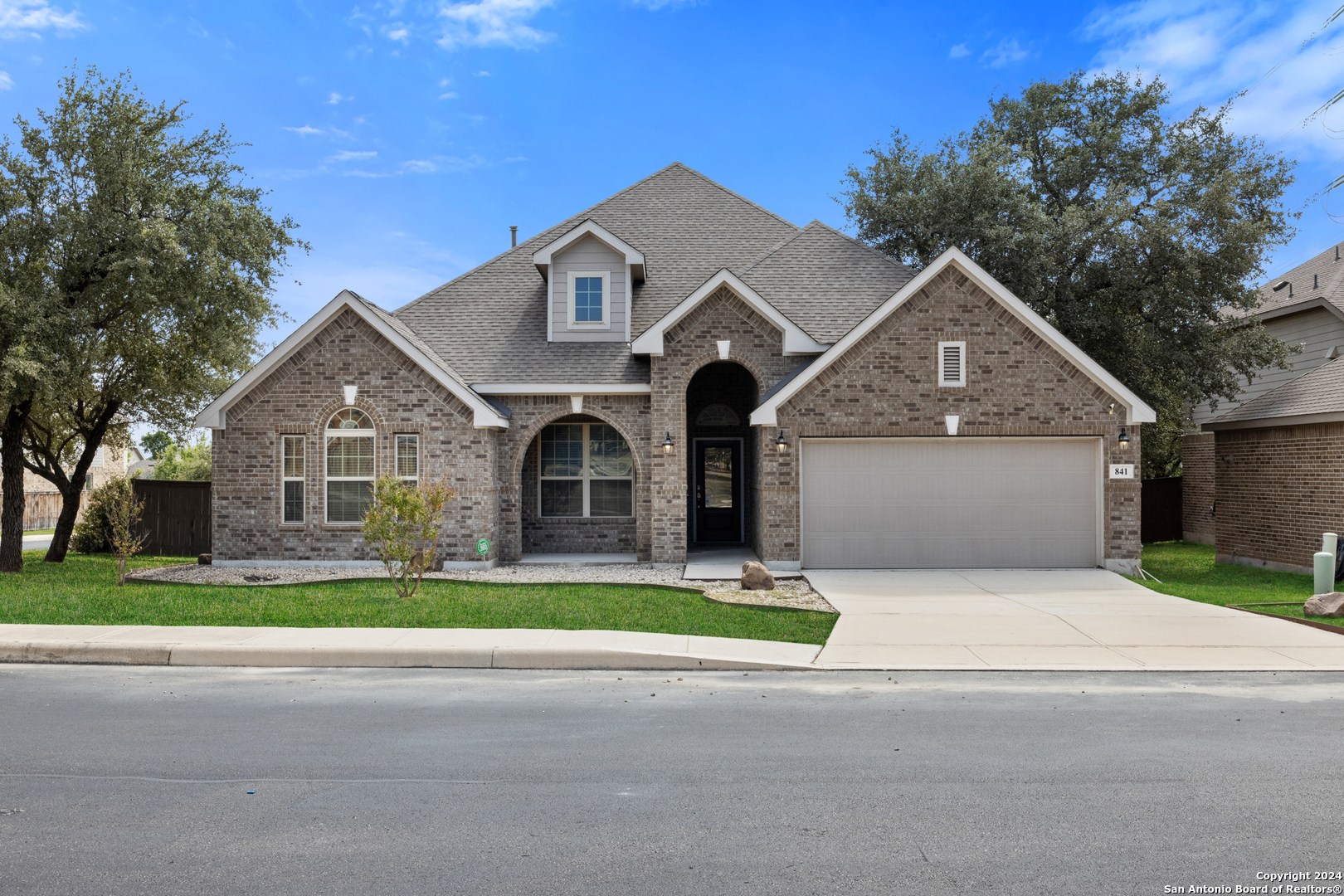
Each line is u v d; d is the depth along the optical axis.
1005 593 13.47
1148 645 9.86
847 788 5.43
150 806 5.08
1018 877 4.21
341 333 16.50
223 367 19.16
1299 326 21.73
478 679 8.37
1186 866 4.34
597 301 18.31
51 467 18.97
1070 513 16.09
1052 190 24.27
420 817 4.93
